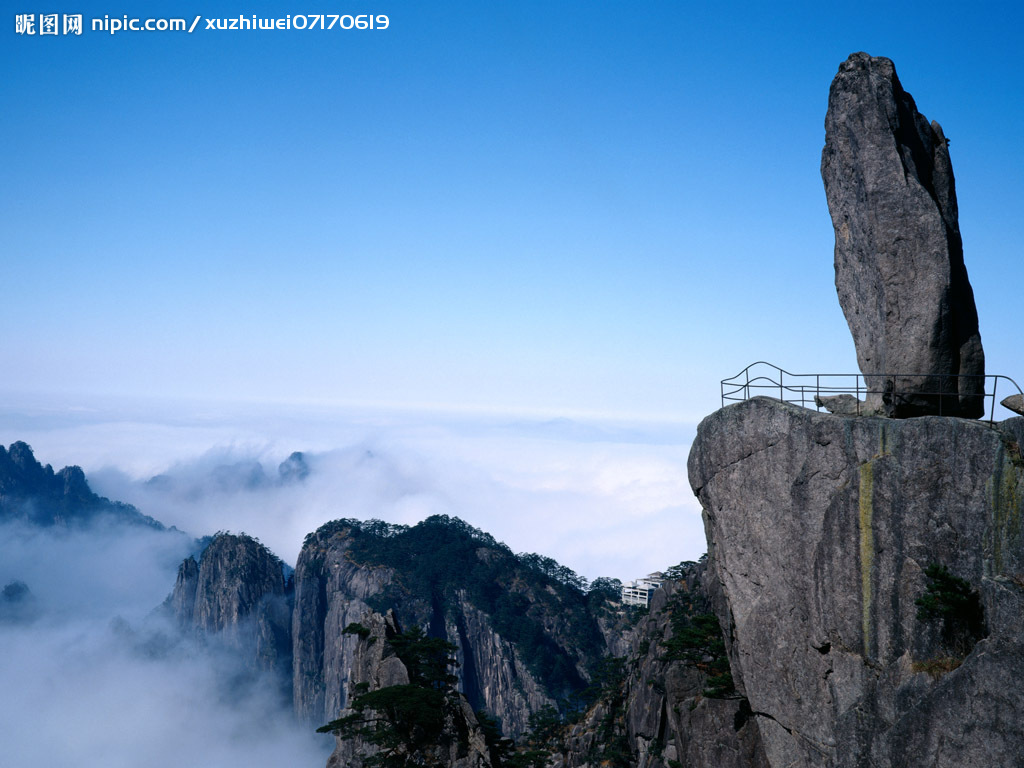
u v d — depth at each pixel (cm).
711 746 5378
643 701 10988
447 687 9125
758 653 4012
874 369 3844
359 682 9162
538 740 15000
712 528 4422
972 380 3612
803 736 3769
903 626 3350
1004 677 2884
